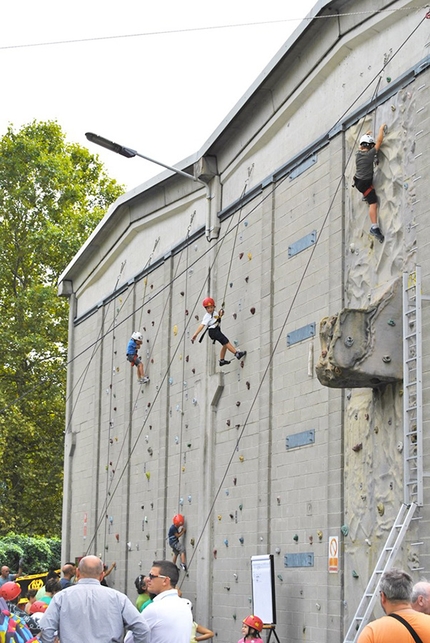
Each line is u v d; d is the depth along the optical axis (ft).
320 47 67.62
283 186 73.82
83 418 117.60
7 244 165.17
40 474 157.07
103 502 107.14
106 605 34.68
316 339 66.49
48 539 140.05
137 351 99.45
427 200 54.70
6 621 42.04
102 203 180.96
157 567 36.83
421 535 51.42
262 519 71.26
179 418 89.81
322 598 62.03
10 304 165.78
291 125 73.51
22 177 165.89
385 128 59.72
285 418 69.77
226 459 79.15
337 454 61.67
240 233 80.84
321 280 66.59
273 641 67.62
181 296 92.22
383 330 54.44
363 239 61.62
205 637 61.05
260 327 75.15
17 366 158.92
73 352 124.26
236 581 75.10
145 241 102.68
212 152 85.51
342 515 60.64
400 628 27.35
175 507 88.63
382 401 56.90
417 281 53.47
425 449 51.93
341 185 64.54
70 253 162.20
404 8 59.00
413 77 57.67
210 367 82.94
